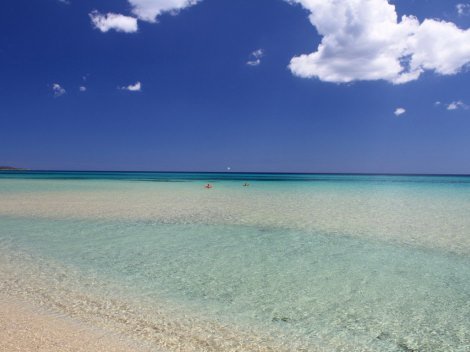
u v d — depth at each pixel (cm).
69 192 3164
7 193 2986
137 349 479
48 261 905
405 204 2369
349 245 1125
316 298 686
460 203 2462
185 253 1006
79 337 503
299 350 498
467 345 517
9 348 454
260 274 827
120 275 805
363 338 535
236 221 1558
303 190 3931
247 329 556
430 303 668
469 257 991
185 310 622
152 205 2148
